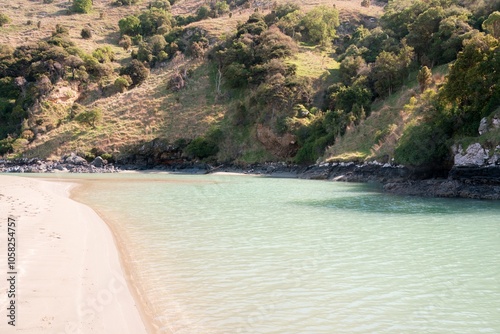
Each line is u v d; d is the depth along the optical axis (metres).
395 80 69.88
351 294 11.34
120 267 13.12
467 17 73.38
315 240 17.88
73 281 10.95
